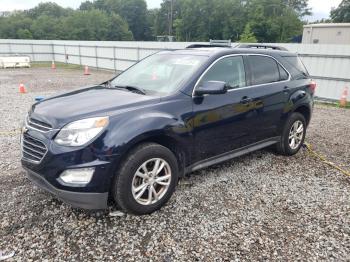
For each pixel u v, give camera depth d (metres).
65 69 25.89
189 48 4.80
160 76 4.16
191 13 79.25
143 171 3.36
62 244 2.97
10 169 4.61
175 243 3.03
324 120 8.46
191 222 3.37
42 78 18.55
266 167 4.93
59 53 32.62
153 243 3.02
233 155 4.40
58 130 3.06
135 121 3.23
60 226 3.23
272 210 3.66
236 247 3.00
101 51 24.77
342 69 10.95
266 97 4.63
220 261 2.80
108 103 3.42
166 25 95.00
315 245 3.06
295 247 3.02
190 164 3.88
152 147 3.35
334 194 4.11
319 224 3.41
